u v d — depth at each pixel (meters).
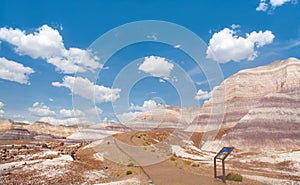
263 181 18.09
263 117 53.44
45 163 26.94
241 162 28.02
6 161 29.53
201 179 17.95
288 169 23.95
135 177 19.75
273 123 51.16
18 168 25.09
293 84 61.75
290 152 35.53
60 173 22.73
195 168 22.92
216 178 18.31
